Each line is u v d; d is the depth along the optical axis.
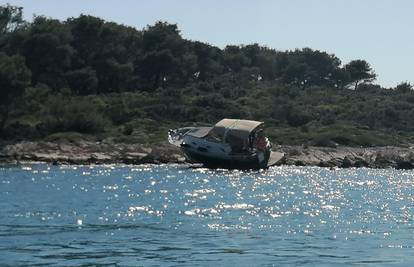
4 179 84.81
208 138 114.00
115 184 81.81
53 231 44.22
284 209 59.59
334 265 34.66
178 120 158.88
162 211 56.06
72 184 80.25
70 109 139.50
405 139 173.38
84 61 189.50
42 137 130.12
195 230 45.66
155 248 38.59
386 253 38.06
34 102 138.62
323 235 44.44
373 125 186.75
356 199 71.19
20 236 42.06
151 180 89.19
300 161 135.12
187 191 75.12
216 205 61.59
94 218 50.94
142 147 127.50
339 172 120.56
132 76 198.00
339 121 181.12
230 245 39.84
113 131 141.00
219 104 171.12
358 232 46.03
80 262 34.53
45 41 175.75
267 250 38.47
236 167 114.00
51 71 177.38
